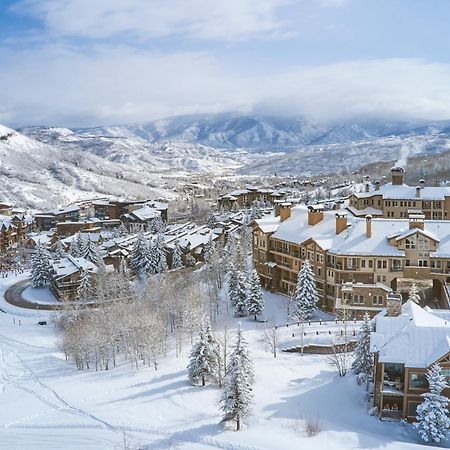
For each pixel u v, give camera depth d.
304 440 55.75
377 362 60.53
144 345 87.00
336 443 54.47
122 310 97.19
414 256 97.38
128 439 61.00
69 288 129.25
